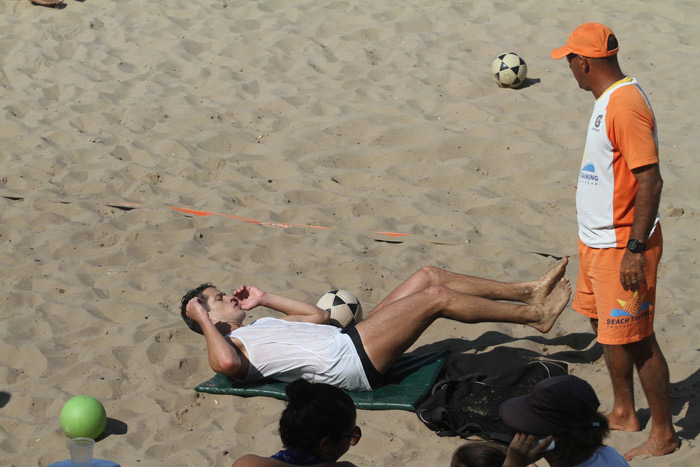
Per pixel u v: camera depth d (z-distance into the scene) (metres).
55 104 14.10
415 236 10.69
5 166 12.13
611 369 6.70
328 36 16.50
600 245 6.40
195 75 15.09
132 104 14.02
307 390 4.47
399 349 7.38
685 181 11.73
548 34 16.38
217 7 17.64
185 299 8.12
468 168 12.33
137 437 6.86
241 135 13.16
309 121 13.59
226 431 6.93
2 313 8.73
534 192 11.80
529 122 13.52
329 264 9.98
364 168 12.47
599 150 6.30
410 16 17.09
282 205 11.37
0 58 15.52
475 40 16.20
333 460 4.49
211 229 10.68
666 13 17.14
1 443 6.73
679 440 6.51
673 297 9.14
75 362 7.98
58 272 9.58
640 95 6.13
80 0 17.92
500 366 7.46
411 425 6.97
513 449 4.00
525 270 9.95
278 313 9.09
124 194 11.60
